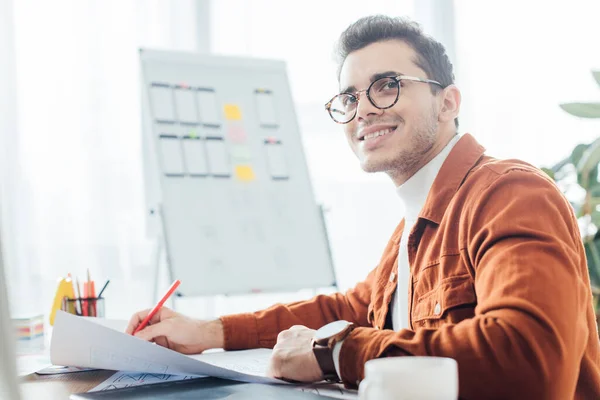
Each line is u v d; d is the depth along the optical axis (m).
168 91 2.32
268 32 2.82
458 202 1.03
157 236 2.33
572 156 2.23
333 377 0.87
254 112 2.40
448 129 1.25
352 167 2.88
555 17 3.05
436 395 0.53
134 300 2.58
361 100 1.22
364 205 2.89
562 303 0.78
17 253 2.42
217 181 2.27
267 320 1.30
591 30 3.06
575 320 0.79
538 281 0.79
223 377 0.93
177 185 2.22
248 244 2.23
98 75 2.59
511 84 3.02
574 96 3.04
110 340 0.94
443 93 1.23
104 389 0.88
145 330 1.20
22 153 2.50
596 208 2.12
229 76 2.41
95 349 0.97
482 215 0.94
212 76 2.39
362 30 1.23
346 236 2.88
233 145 2.33
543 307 0.77
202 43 2.73
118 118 2.60
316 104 2.86
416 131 1.20
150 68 2.33
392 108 1.19
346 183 2.88
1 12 2.46
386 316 1.23
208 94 2.36
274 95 2.44
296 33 2.85
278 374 0.91
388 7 2.93
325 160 2.87
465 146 1.14
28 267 2.46
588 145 2.21
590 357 0.98
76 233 2.54
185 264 2.14
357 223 2.88
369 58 1.22
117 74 2.61
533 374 0.75
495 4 3.03
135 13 2.65
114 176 2.59
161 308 1.24
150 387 0.88
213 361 1.12
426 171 1.23
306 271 2.28
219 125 2.33
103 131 2.58
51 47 2.55
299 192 2.36
